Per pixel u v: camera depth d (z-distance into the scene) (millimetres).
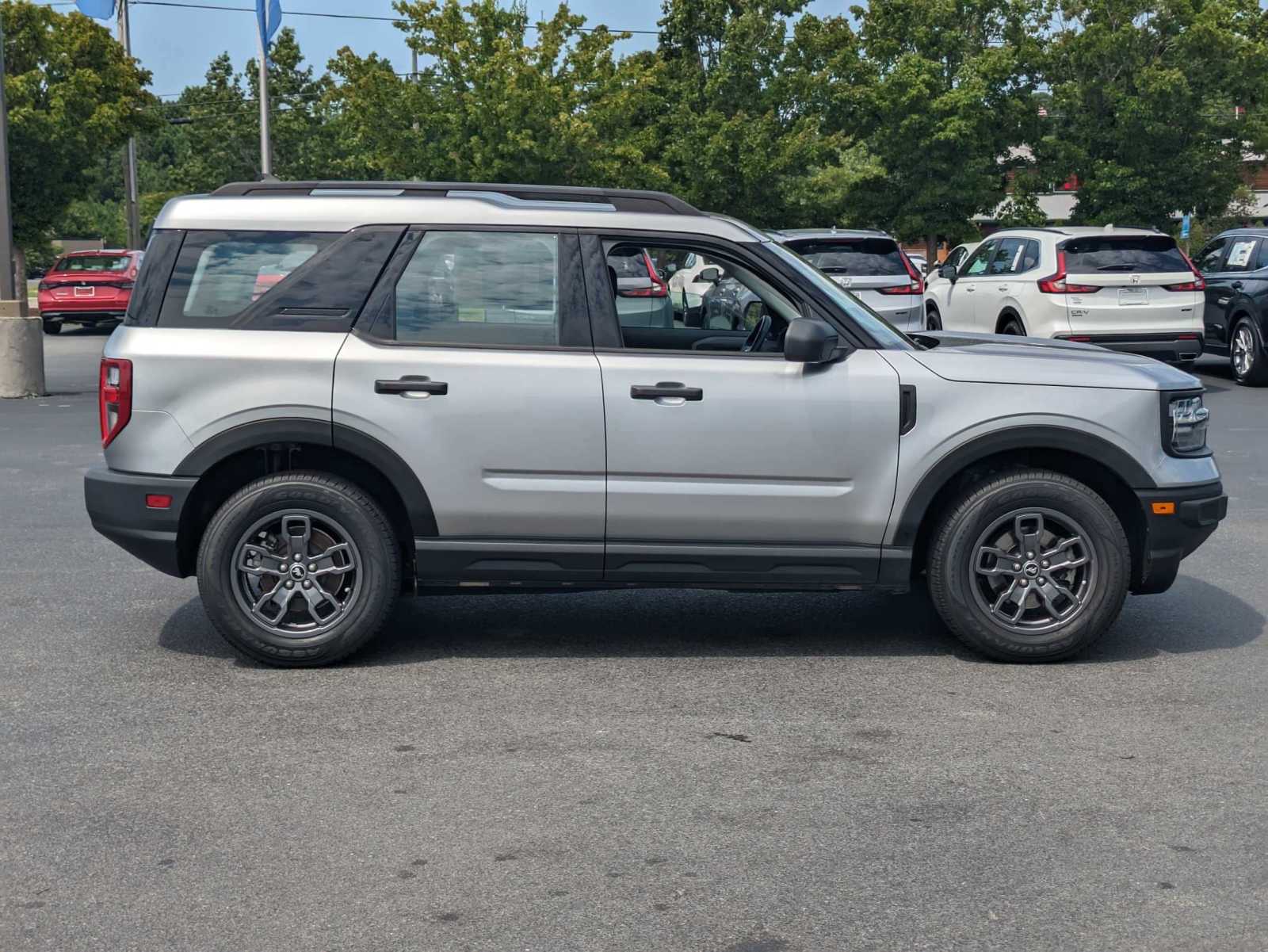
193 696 5668
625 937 3600
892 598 7418
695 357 5992
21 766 4863
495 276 6043
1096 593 6055
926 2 33406
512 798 4559
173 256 6066
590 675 5977
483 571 6059
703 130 33844
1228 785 4668
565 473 5984
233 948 3547
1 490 10516
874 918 3703
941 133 32406
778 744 5094
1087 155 32562
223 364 5941
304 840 4223
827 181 33219
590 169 30531
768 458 5980
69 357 23594
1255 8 31891
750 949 3535
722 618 6965
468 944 3562
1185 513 6109
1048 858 4078
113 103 34844
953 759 4922
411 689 5766
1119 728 5258
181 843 4207
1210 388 17688
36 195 34000
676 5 36094
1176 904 3781
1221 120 31750
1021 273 16734
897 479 6016
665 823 4352
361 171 43812
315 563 6020
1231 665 6113
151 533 5977
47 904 3803
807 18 34188
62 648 6371
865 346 6082
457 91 30516
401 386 5934
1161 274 16141
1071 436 6016
